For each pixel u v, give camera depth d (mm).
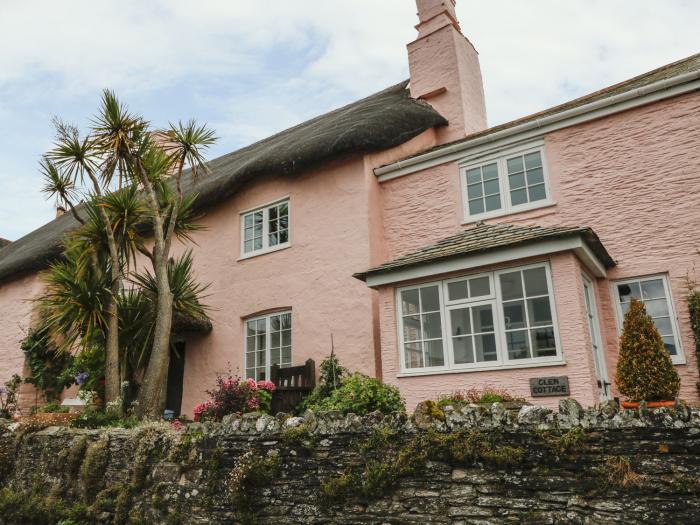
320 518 4625
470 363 6992
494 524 3852
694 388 6875
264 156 10898
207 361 11211
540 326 6602
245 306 10922
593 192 8242
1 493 7488
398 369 7535
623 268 7746
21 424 8070
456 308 7258
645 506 3398
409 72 12898
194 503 5395
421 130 10961
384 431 4512
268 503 4980
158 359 8078
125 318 9336
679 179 7605
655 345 5676
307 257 10203
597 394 6371
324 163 10461
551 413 3928
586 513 3566
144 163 9148
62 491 6785
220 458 5445
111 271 9078
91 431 7000
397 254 9820
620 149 8172
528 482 3820
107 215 8805
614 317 7625
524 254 6684
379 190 10297
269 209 11250
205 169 9469
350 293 9391
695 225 7344
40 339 11711
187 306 9656
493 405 4195
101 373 9516
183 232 10430
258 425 5324
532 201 8797
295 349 9867
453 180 9578
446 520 4039
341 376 8617
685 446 3389
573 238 6363
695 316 6828
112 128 8688
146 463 6016
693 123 7672
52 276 8961
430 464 4246
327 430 4867
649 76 9492
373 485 4395
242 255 11352
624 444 3582
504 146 9211
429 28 12875
